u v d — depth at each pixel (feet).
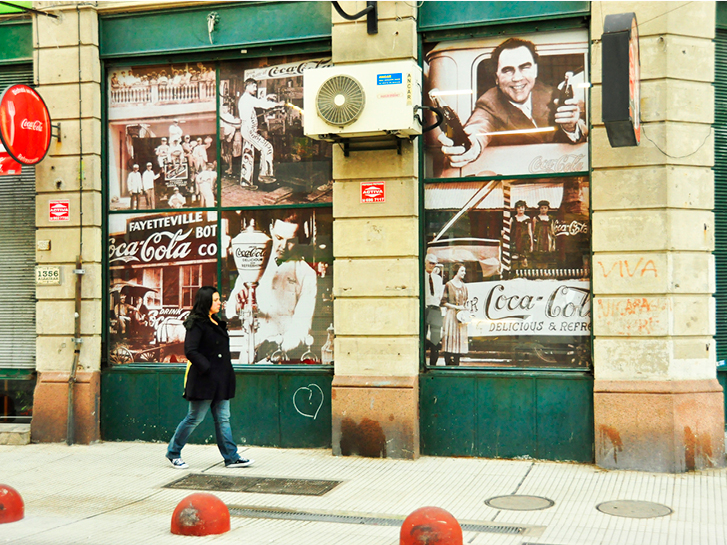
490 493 22.52
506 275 27.25
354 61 27.63
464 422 27.09
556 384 26.21
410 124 25.68
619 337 25.17
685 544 17.62
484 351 27.37
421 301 27.86
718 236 27.71
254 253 30.01
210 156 30.58
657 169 24.76
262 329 29.84
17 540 18.34
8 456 28.32
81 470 26.08
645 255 24.89
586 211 26.48
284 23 29.19
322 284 29.32
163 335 30.91
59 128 30.76
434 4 27.61
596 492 22.34
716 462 24.89
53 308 30.71
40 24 30.94
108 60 31.17
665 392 24.45
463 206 27.71
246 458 27.04
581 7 26.11
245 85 30.17
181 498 22.57
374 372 27.43
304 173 29.58
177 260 30.81
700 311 25.09
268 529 19.36
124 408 30.63
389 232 27.37
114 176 31.42
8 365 31.81
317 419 28.76
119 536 18.69
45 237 30.86
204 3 30.01
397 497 22.25
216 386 25.63
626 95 21.91
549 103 26.89
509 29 27.07
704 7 25.29
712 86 25.41
